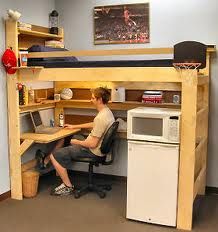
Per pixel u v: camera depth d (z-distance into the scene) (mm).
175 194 3057
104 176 4555
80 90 4457
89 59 4398
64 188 3936
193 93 2934
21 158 3965
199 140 3666
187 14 3896
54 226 3141
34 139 3695
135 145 3139
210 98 3900
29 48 3869
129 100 4219
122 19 4195
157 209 3137
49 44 4258
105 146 3686
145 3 4055
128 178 3207
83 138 4383
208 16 3816
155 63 3160
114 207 3578
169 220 3104
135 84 4156
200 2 3832
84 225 3158
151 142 3072
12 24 3559
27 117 4086
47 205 3631
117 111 4312
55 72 3527
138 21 4117
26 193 3830
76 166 4672
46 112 4449
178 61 2971
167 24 3992
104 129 3705
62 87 4543
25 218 3309
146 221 3189
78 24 4430
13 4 3729
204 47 2918
